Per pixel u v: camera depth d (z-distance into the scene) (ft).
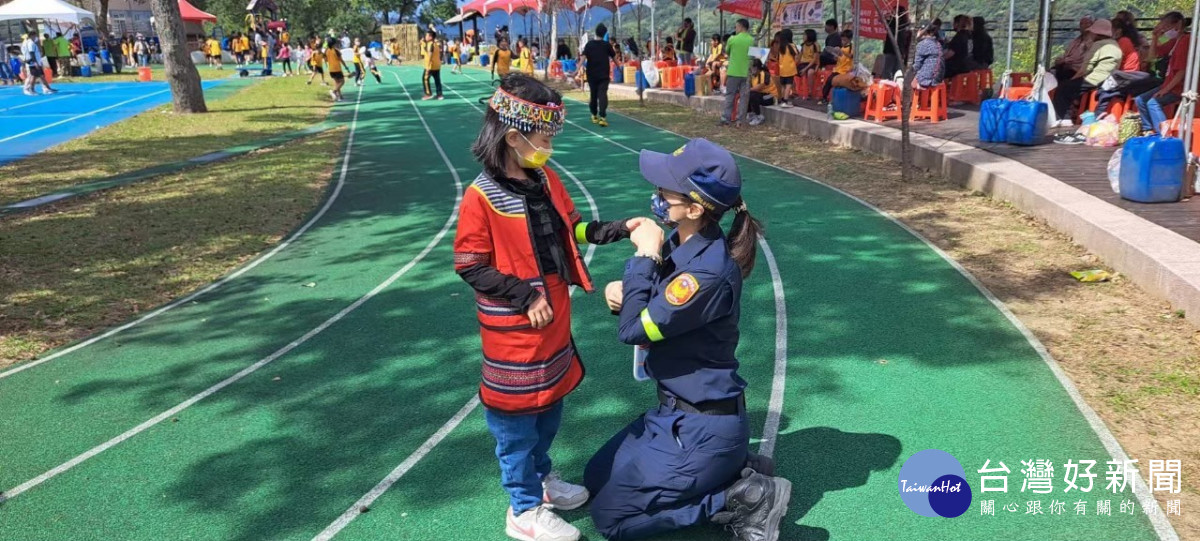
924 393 14.96
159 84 99.76
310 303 21.11
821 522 11.32
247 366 17.29
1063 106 42.19
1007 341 17.08
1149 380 15.10
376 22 209.26
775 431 13.76
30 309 21.20
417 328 19.06
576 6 97.50
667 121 56.54
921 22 43.32
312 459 13.42
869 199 30.53
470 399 15.35
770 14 57.06
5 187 36.63
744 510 9.99
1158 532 10.97
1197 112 30.76
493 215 9.31
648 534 10.68
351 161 43.32
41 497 12.59
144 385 16.53
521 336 9.61
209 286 22.98
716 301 9.39
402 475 12.84
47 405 15.75
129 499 12.46
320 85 100.73
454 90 90.02
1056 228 24.86
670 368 9.97
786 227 26.78
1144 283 19.47
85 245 27.04
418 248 26.02
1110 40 39.86
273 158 43.70
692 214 9.51
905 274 21.59
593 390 15.46
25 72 87.66
